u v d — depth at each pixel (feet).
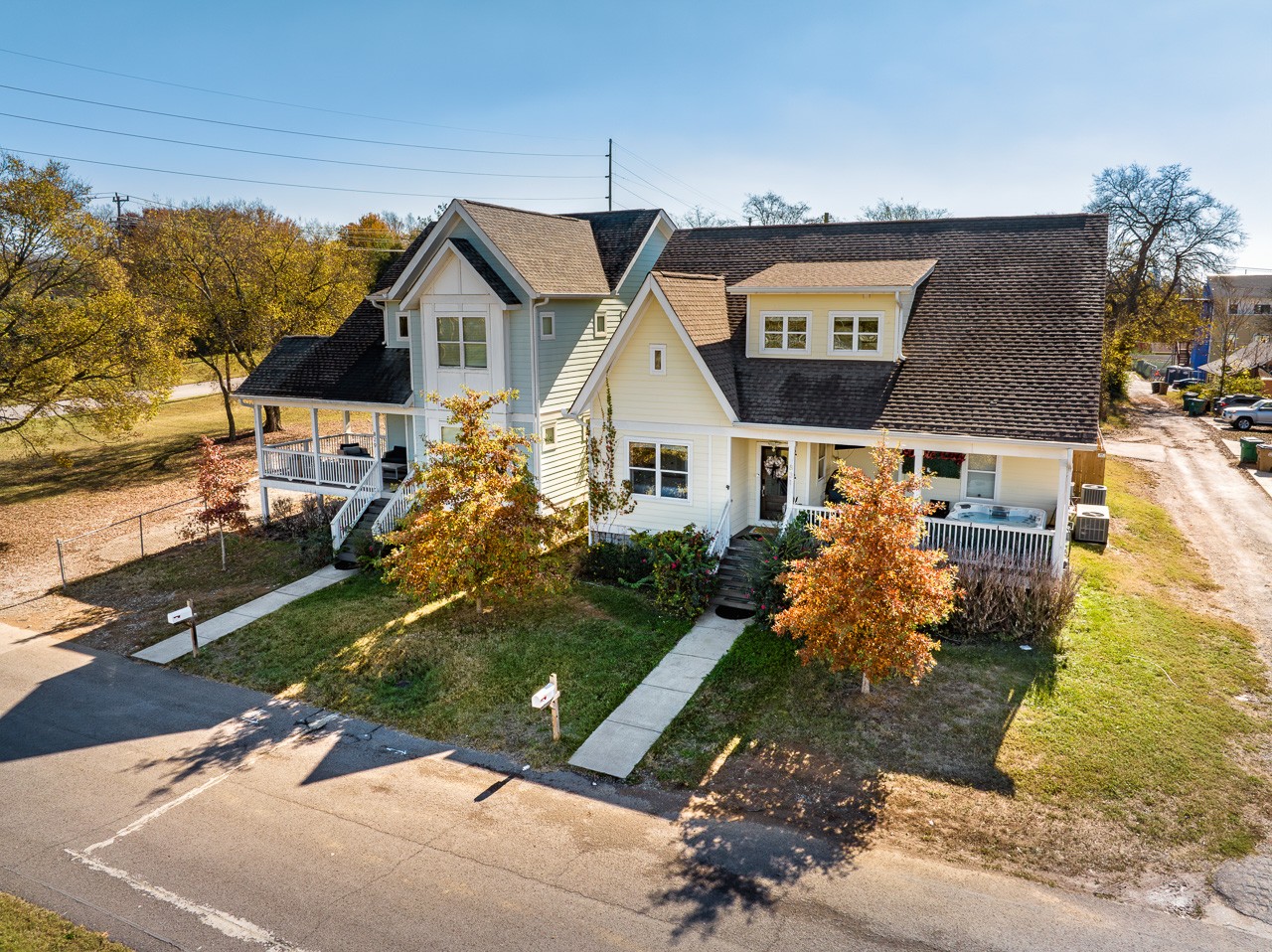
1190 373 208.23
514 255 74.64
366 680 54.34
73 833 39.37
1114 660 51.39
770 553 60.54
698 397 67.10
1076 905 32.53
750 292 67.15
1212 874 34.12
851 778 41.29
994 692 48.14
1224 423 145.69
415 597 67.00
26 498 106.83
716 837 37.60
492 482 59.57
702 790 41.32
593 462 72.13
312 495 94.22
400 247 243.19
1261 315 216.74
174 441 140.97
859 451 72.33
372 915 33.22
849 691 49.01
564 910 33.14
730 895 33.71
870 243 78.48
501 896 34.09
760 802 40.01
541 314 75.87
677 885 34.42
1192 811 37.96
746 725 46.57
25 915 33.63
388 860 36.76
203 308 137.08
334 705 51.78
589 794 41.45
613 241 88.07
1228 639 54.85
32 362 92.43
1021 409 58.18
